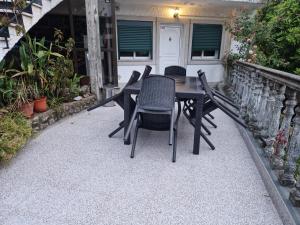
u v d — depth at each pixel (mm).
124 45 6363
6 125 2645
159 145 3055
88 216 1778
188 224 1718
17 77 3414
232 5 6332
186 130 3639
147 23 6402
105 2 4965
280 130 2209
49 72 3758
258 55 5867
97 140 3176
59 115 3898
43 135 3314
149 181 2234
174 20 6586
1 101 3154
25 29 3494
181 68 4734
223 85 7215
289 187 1948
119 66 6449
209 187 2152
